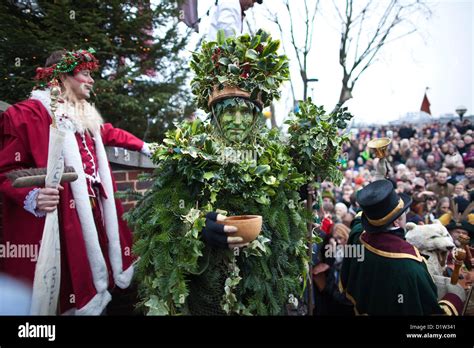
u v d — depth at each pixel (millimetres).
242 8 2328
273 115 6230
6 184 1734
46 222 1639
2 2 3656
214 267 1584
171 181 1680
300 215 1815
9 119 1831
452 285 1897
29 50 3529
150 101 4414
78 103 2037
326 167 1964
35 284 1627
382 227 1851
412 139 7848
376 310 1793
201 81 1799
